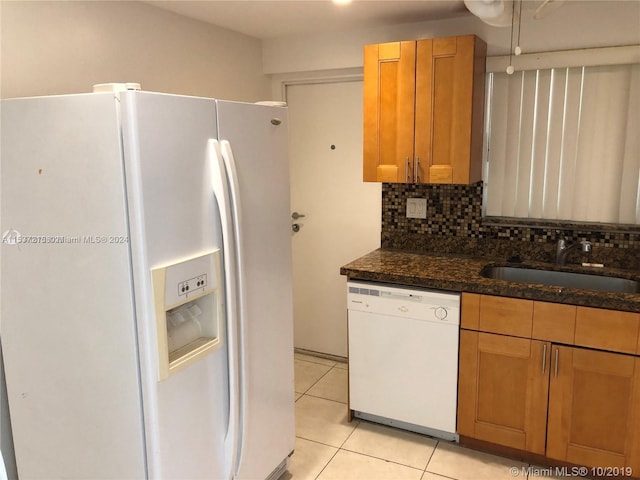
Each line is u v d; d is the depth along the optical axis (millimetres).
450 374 2500
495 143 2850
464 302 2400
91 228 1481
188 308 1703
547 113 2711
